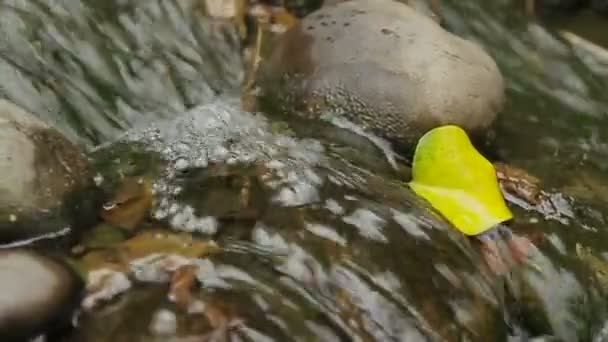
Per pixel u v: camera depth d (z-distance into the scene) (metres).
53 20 5.30
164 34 5.46
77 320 3.07
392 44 4.78
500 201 4.24
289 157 4.06
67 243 3.45
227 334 2.96
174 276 3.20
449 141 4.35
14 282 2.99
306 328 3.06
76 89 4.95
